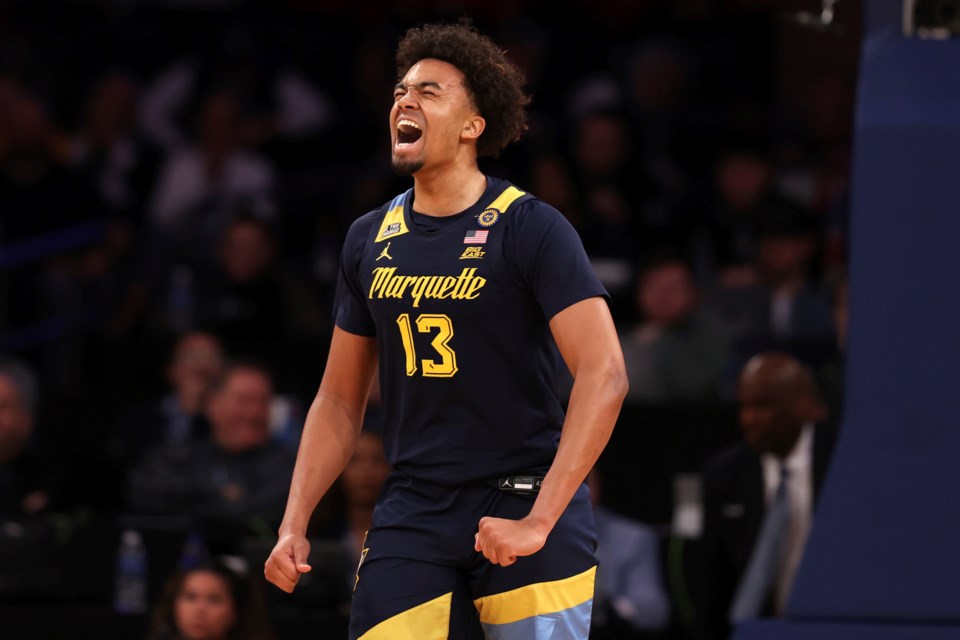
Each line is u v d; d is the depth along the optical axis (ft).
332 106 85.51
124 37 89.81
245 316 67.87
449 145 24.54
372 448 47.65
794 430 42.88
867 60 25.85
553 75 85.61
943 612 23.79
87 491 55.72
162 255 70.85
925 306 24.34
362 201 72.23
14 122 73.61
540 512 22.59
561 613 24.12
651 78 80.64
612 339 23.73
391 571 24.44
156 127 83.41
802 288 64.34
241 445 53.72
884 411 24.35
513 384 24.35
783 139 78.79
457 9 90.22
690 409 55.11
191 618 44.19
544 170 70.74
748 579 39.50
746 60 86.89
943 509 23.97
